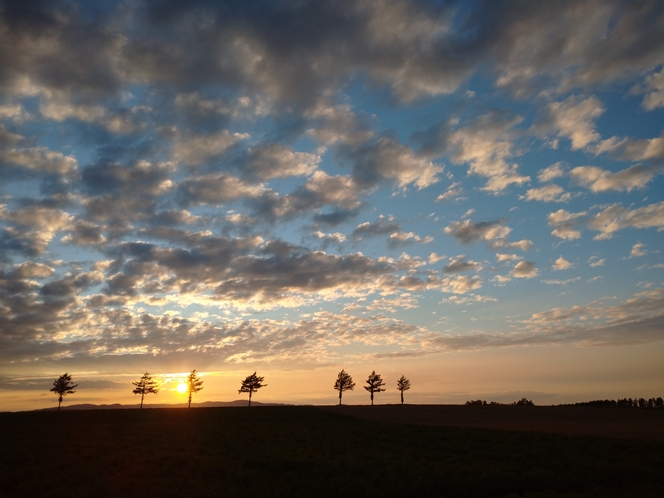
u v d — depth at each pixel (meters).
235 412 72.62
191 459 30.22
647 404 113.50
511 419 71.75
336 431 48.50
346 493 22.89
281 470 27.95
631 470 27.78
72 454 32.84
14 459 30.88
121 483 23.97
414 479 25.53
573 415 80.69
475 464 29.62
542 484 25.25
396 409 92.38
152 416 65.62
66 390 105.56
